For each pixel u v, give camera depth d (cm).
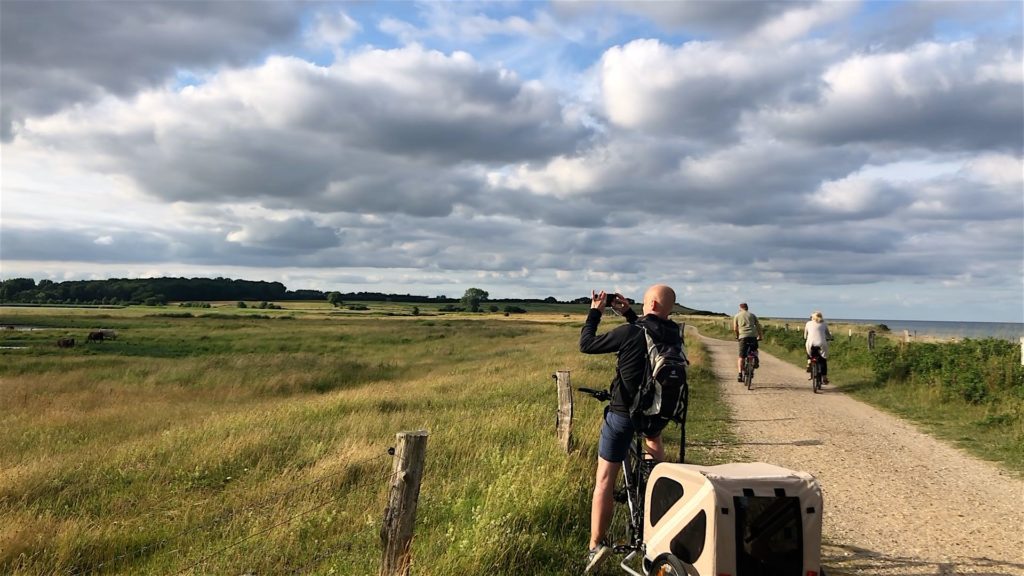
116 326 6650
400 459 413
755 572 335
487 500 541
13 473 823
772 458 843
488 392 1402
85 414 1505
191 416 1465
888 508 629
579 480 607
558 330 6028
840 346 2223
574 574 452
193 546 568
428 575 415
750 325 1648
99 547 584
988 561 494
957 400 1227
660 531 377
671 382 410
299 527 572
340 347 3928
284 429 1042
